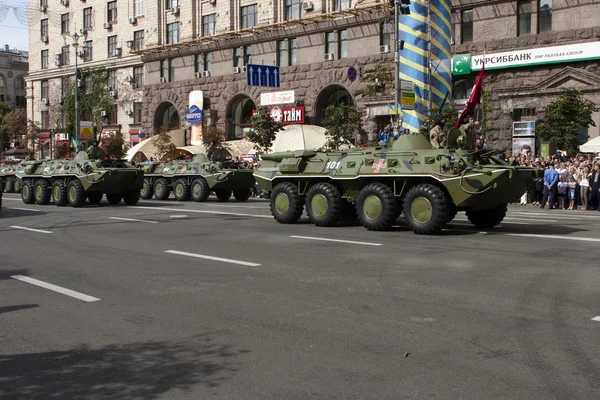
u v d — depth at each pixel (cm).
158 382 480
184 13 4422
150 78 4697
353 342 564
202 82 4328
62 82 5559
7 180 3519
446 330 595
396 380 471
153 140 4072
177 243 1212
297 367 504
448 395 442
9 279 884
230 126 4234
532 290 752
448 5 2847
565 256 990
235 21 4138
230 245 1171
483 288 767
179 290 789
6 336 608
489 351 532
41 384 482
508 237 1234
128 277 880
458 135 1350
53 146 5562
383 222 1336
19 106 8506
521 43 2888
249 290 779
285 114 3759
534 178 1364
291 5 3834
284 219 1548
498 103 2919
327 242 1188
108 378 491
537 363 502
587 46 2688
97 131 4656
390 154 1355
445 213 1259
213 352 546
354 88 3494
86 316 675
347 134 3162
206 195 2672
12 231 1470
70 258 1055
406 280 820
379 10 3350
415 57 2731
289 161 1524
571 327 598
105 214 1914
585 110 2456
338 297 733
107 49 5088
